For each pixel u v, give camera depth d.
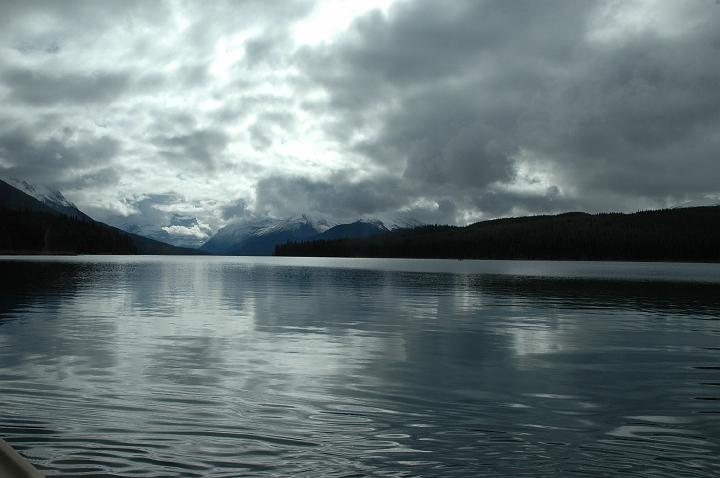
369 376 16.19
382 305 38.66
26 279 64.44
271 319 30.03
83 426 11.30
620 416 12.41
